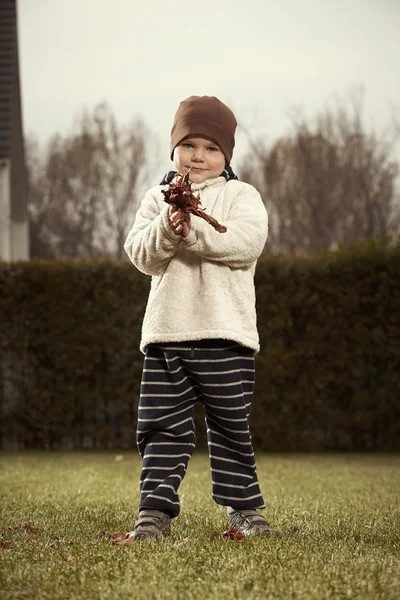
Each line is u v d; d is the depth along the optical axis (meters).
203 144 3.59
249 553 2.97
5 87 17.47
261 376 10.38
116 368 10.68
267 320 10.40
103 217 37.59
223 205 3.56
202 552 2.98
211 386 3.40
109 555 2.92
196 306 3.41
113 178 37.72
